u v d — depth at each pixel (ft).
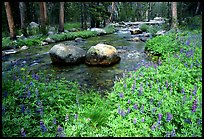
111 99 19.45
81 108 17.99
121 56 39.73
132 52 42.47
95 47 34.86
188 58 28.19
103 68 32.99
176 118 15.85
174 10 61.57
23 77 24.00
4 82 21.95
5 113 16.61
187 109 16.22
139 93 19.35
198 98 17.85
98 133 14.99
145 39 57.16
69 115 17.04
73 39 66.13
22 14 79.92
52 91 20.62
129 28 99.40
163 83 21.31
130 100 18.31
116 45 52.13
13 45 53.93
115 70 31.76
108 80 27.84
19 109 17.29
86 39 66.03
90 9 92.73
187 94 19.16
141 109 16.57
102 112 17.10
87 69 32.83
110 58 33.99
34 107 18.04
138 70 25.58
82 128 15.26
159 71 24.09
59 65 35.65
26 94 19.71
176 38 40.32
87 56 35.04
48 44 58.49
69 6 125.80
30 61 39.58
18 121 15.69
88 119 16.08
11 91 20.33
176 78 21.83
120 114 16.46
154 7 178.09
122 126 15.29
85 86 26.09
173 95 18.74
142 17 168.96
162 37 43.55
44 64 36.83
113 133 14.89
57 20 123.24
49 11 123.24
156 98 18.13
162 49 35.99
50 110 17.72
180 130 15.02
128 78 23.62
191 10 96.48
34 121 15.92
